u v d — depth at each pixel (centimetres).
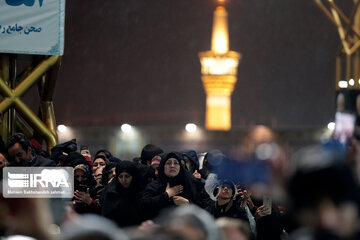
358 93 1377
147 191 1309
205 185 1249
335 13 2552
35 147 1653
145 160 1620
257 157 775
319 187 345
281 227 1266
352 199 343
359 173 356
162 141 7656
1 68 1594
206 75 12038
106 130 7494
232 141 6888
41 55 1642
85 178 1354
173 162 1304
